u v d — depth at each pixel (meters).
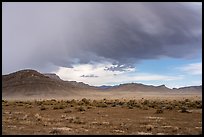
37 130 20.88
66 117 30.08
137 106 48.59
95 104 52.56
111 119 29.17
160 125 24.73
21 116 31.98
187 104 54.12
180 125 24.86
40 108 43.09
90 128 22.34
